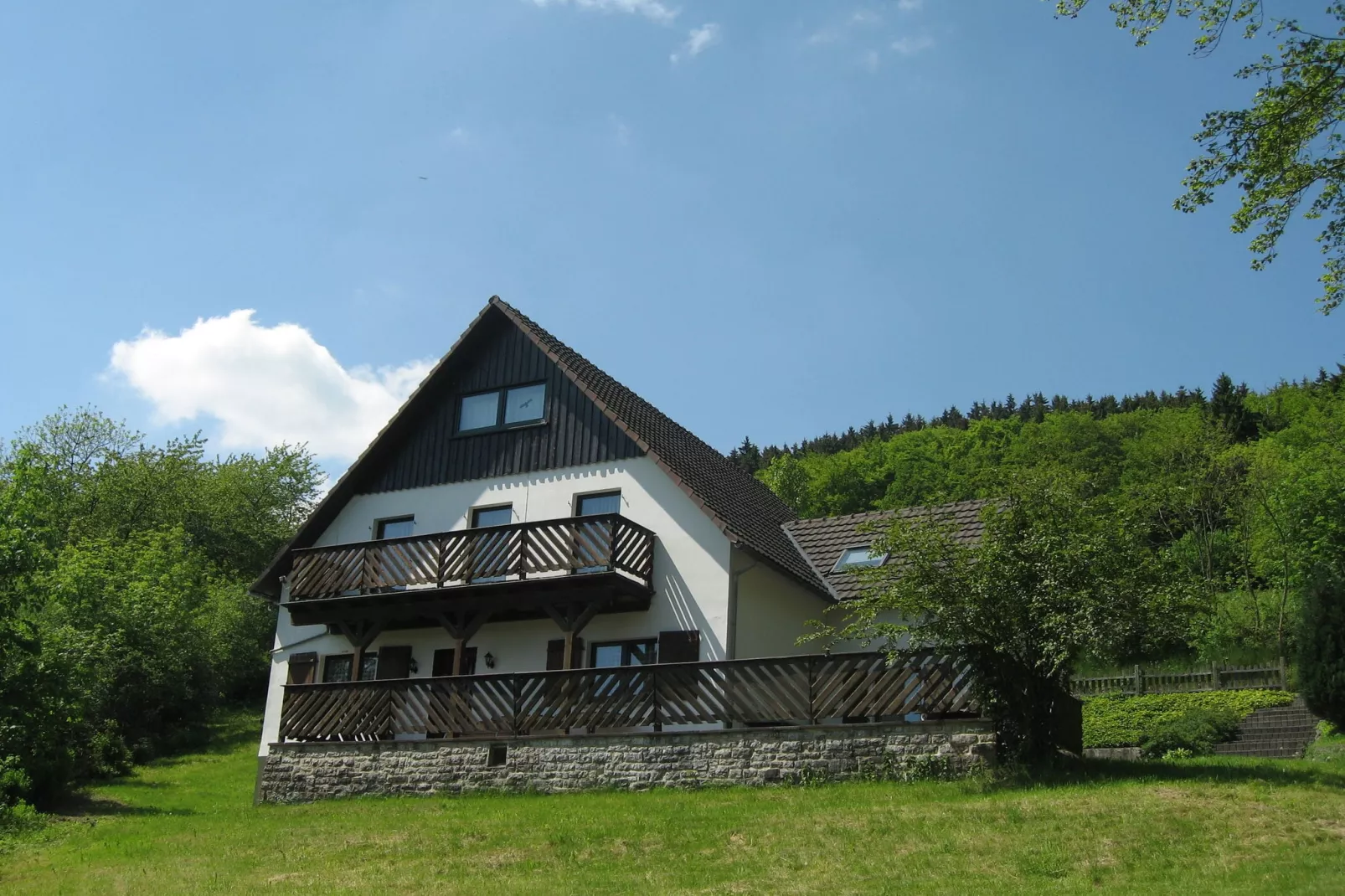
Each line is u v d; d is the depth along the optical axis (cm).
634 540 2062
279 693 2380
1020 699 1531
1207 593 1469
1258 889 1014
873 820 1345
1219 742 2220
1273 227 1445
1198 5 1373
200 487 4959
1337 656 2056
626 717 1848
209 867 1427
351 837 1533
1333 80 1344
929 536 1545
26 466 1570
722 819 1437
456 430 2412
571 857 1338
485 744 1944
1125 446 6262
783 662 1761
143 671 3078
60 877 1419
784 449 10975
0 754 1648
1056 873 1120
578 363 2436
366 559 2230
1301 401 6438
